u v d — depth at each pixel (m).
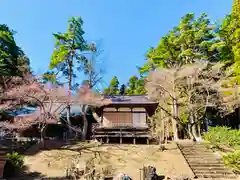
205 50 19.97
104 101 16.22
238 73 14.88
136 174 10.34
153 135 16.31
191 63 17.09
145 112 17.83
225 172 10.35
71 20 20.58
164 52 20.88
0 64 16.81
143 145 15.25
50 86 14.71
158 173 10.39
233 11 16.59
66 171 10.26
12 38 20.17
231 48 17.48
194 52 19.56
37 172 10.52
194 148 13.75
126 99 18.30
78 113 21.67
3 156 8.17
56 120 13.85
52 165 11.27
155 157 12.65
